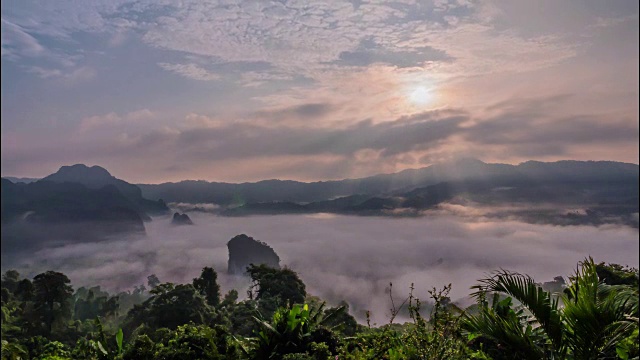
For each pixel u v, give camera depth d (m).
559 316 6.26
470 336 6.50
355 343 9.30
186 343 15.10
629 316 5.73
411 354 6.70
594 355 6.08
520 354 6.23
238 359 12.72
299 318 11.82
